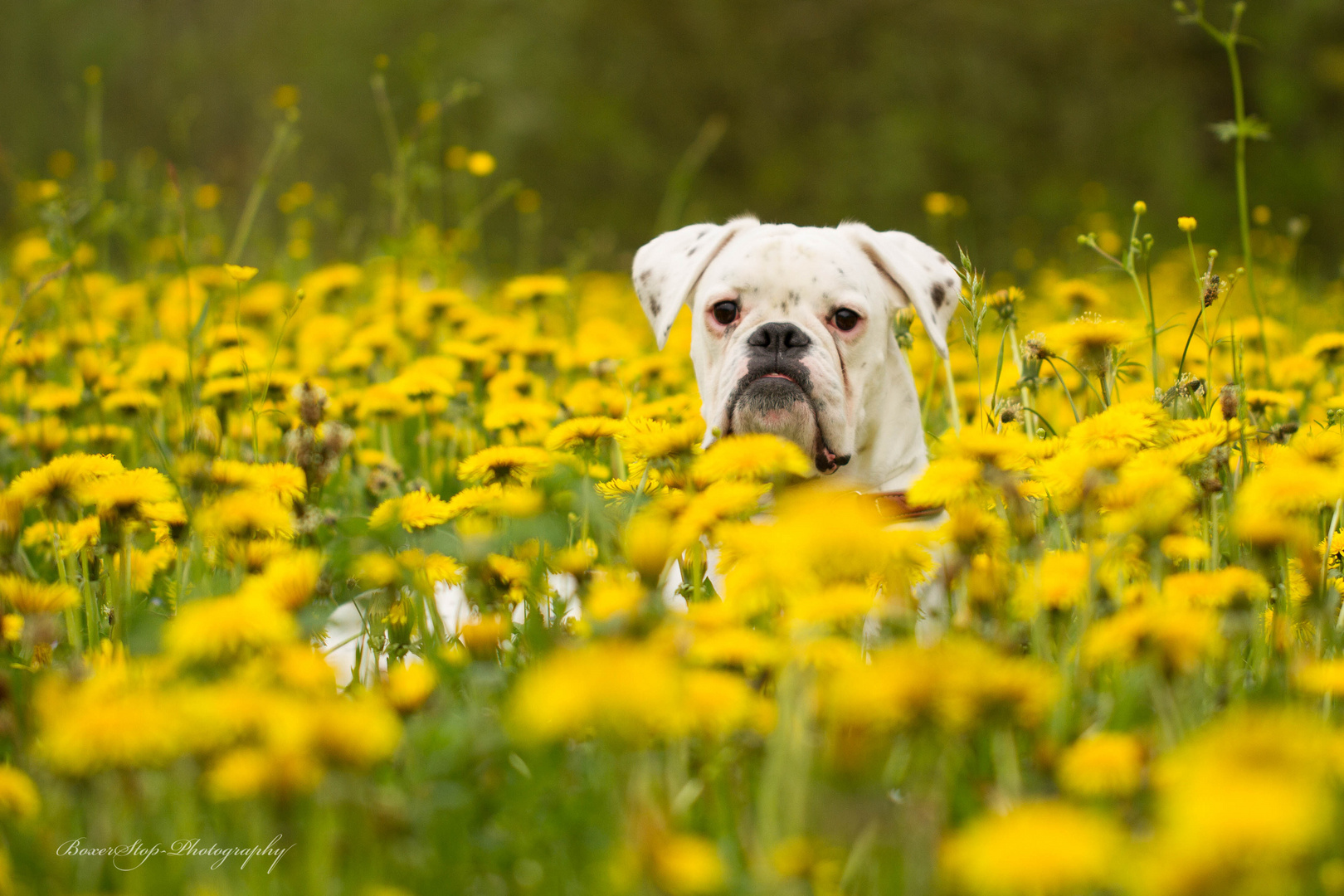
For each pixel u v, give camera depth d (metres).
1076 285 8.50
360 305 14.38
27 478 5.10
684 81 37.75
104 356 10.89
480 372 9.55
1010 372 8.12
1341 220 34.72
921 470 8.00
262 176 12.32
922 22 38.09
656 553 4.09
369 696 4.01
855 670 3.44
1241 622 4.21
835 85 38.03
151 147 33.47
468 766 3.83
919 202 35.88
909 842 3.10
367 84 33.50
